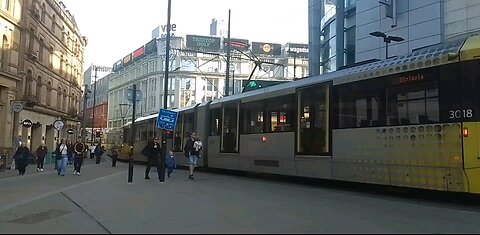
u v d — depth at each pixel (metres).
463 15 23.67
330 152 14.71
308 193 13.41
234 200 11.67
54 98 46.44
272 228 7.82
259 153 18.62
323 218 8.80
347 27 34.53
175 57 89.19
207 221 8.72
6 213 10.38
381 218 8.82
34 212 10.48
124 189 14.76
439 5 24.77
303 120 16.12
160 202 11.50
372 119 13.22
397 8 27.16
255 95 19.36
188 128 25.97
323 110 15.18
